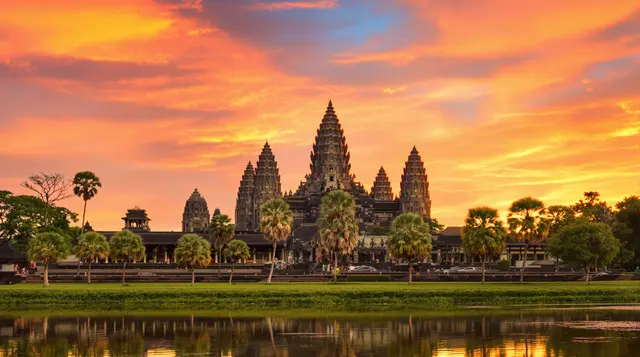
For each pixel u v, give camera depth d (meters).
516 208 171.00
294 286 150.12
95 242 175.00
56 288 143.88
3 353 84.88
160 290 134.88
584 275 180.62
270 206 172.38
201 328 101.38
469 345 87.25
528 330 97.75
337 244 163.00
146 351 85.38
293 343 89.38
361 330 98.62
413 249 160.38
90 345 89.25
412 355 81.75
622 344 87.00
